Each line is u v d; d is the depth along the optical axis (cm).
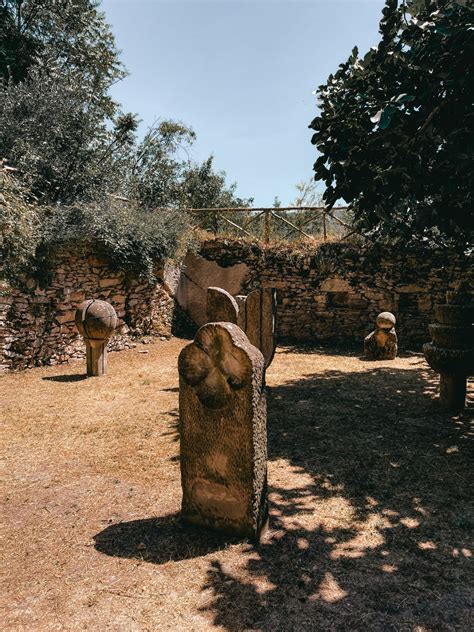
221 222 1295
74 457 391
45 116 934
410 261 983
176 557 244
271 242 1121
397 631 189
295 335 1084
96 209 842
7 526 281
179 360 269
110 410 527
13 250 688
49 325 773
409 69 407
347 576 227
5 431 457
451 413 507
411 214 670
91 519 288
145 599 210
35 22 1199
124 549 253
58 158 945
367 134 432
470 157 367
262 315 571
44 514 295
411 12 417
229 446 259
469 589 217
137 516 291
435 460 378
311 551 250
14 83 1091
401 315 1002
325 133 464
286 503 308
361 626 192
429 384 651
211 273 1138
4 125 870
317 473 355
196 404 267
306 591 215
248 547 252
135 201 1073
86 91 1059
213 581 223
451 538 263
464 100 394
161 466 369
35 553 251
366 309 1027
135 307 971
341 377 704
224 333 252
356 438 431
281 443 419
